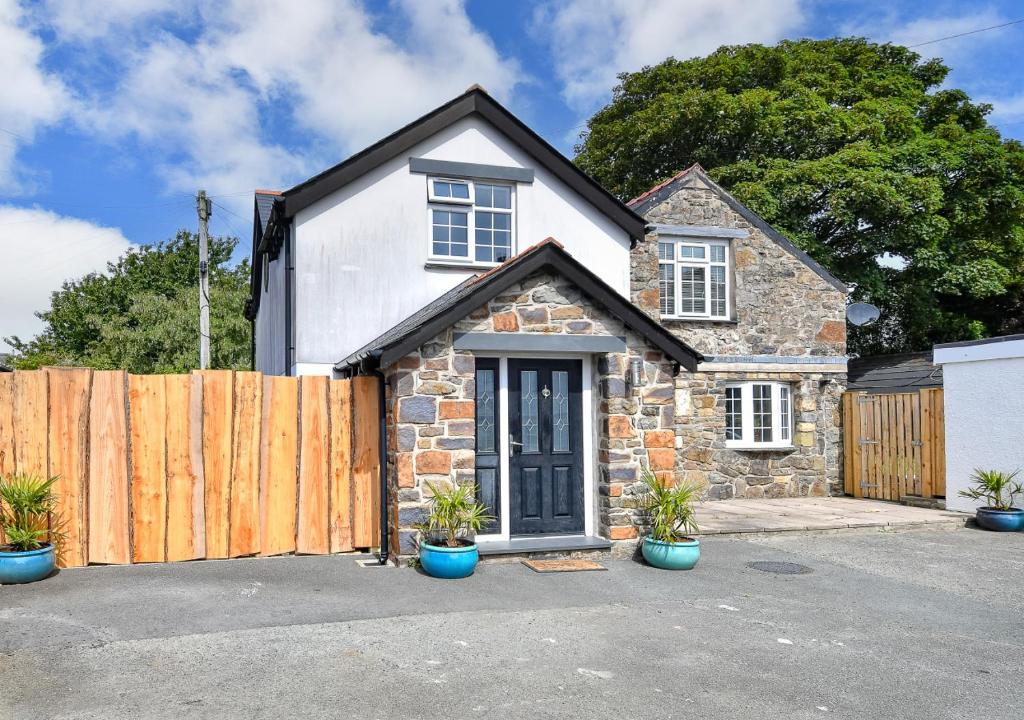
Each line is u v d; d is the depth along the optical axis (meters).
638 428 9.13
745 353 14.75
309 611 6.48
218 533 8.46
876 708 4.79
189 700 4.58
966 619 6.86
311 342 11.08
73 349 33.34
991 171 18.92
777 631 6.36
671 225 14.44
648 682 5.11
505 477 9.01
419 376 8.27
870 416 14.72
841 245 19.28
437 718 4.45
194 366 25.27
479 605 6.82
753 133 19.36
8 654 5.28
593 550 8.87
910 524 11.63
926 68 22.64
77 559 7.96
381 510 8.69
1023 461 11.93
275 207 11.09
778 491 14.91
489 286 8.39
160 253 35.59
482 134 12.20
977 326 21.64
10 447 7.76
